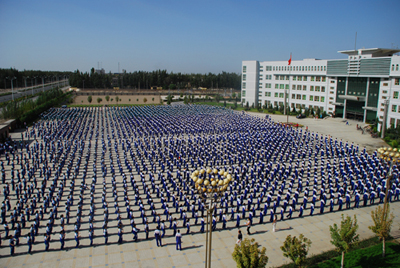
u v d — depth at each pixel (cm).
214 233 2634
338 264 2138
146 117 8481
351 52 8381
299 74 10162
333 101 9150
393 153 2578
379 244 2427
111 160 4338
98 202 3192
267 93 11625
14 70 18600
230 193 3375
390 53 7944
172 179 3566
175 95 16425
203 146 5250
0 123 6638
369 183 3431
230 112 9431
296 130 6981
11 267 2109
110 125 7475
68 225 2719
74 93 15762
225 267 2153
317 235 2609
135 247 2397
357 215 2989
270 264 2181
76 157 4872
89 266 2142
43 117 8419
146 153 4812
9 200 3178
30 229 2455
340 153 4991
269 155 4697
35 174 4041
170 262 2205
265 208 2870
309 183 3794
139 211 2992
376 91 7650
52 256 2256
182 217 2778
